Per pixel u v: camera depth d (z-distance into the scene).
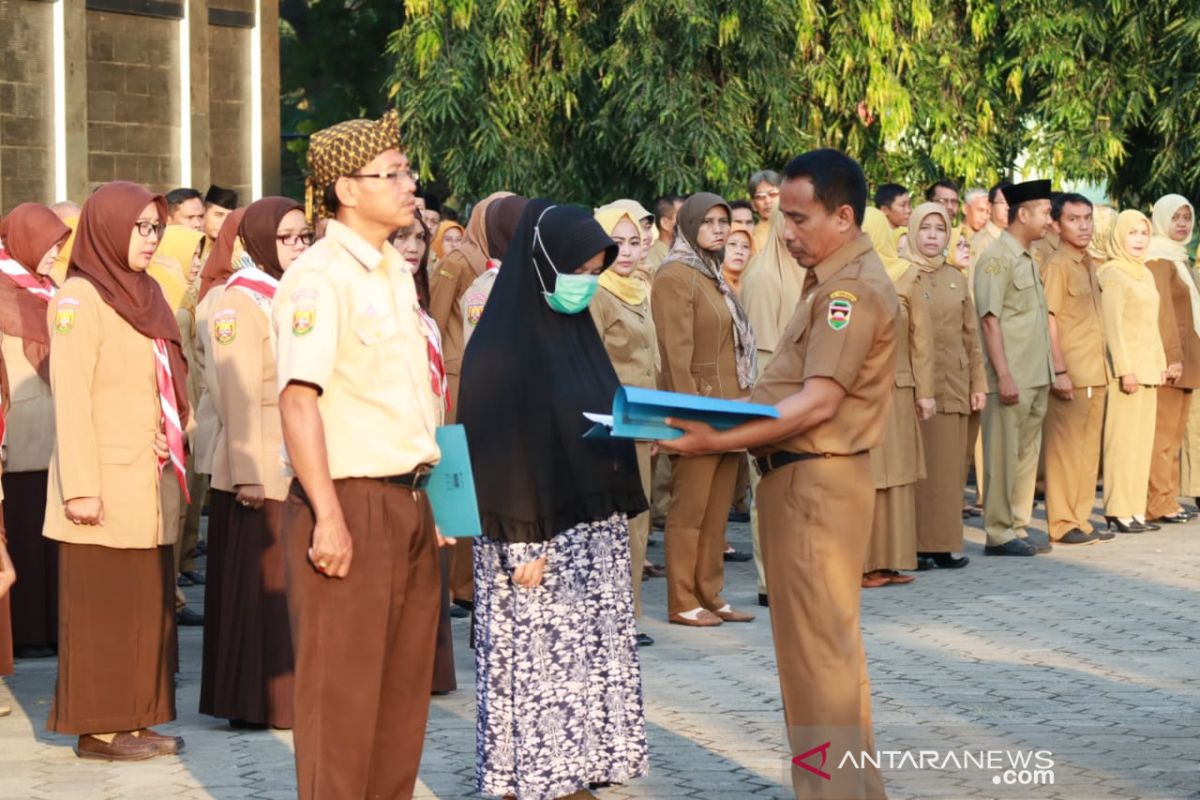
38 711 8.16
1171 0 18.23
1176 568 11.96
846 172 5.64
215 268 8.30
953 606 10.53
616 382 6.33
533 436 6.12
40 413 9.38
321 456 5.37
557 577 6.20
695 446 5.46
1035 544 12.92
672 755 7.12
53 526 7.05
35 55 17.20
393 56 26.47
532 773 6.16
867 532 5.67
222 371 7.62
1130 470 13.77
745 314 9.98
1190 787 6.61
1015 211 12.61
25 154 17.14
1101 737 7.35
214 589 7.89
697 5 16.83
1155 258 14.20
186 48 18.75
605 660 6.35
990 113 19.39
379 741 5.71
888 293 5.62
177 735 7.64
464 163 18.05
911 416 11.34
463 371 6.26
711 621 9.95
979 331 12.92
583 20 17.95
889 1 18.08
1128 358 13.55
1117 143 18.73
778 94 17.73
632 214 9.85
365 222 5.55
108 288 7.07
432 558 5.73
